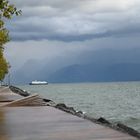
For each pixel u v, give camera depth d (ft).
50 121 58.13
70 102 295.48
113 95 427.74
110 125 63.62
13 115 70.08
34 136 42.83
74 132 44.55
